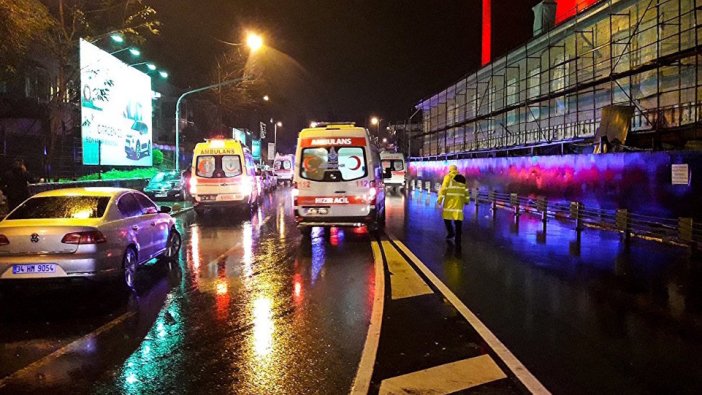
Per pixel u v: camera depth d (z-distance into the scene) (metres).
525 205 20.22
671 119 16.31
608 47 20.17
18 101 23.66
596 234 14.60
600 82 18.41
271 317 6.77
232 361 5.27
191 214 21.30
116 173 27.30
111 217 8.16
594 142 17.78
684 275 9.19
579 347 5.58
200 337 6.02
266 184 34.31
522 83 27.75
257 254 11.59
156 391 4.59
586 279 8.89
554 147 23.67
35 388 4.67
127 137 27.80
